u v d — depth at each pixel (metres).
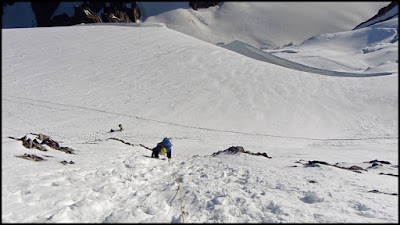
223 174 7.94
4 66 39.00
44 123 25.95
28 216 4.17
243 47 70.50
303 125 29.58
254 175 7.75
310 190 5.93
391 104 33.44
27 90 33.09
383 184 6.86
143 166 9.23
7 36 50.06
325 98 35.94
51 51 44.97
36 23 174.00
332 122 30.34
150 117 29.42
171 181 7.15
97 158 10.15
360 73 52.34
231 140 24.89
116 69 40.59
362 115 31.67
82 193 5.41
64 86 34.91
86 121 27.36
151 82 37.56
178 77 39.34
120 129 25.55
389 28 133.38
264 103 33.88
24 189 5.51
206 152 19.23
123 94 34.19
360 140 25.56
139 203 5.10
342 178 7.39
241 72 42.22
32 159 8.27
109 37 52.16
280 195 5.64
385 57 91.12
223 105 32.97
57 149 10.77
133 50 47.31
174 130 26.88
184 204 5.10
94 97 32.94
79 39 50.47
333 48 133.00
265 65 46.38
